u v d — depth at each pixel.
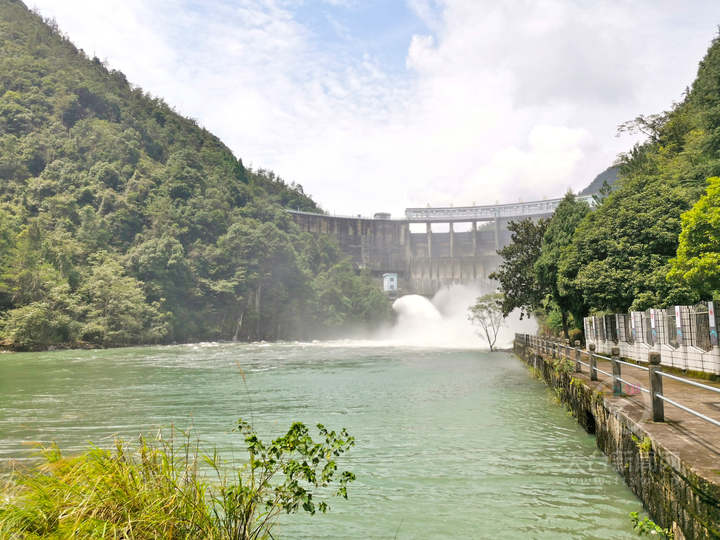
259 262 137.50
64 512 5.52
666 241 31.73
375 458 14.48
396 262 181.88
